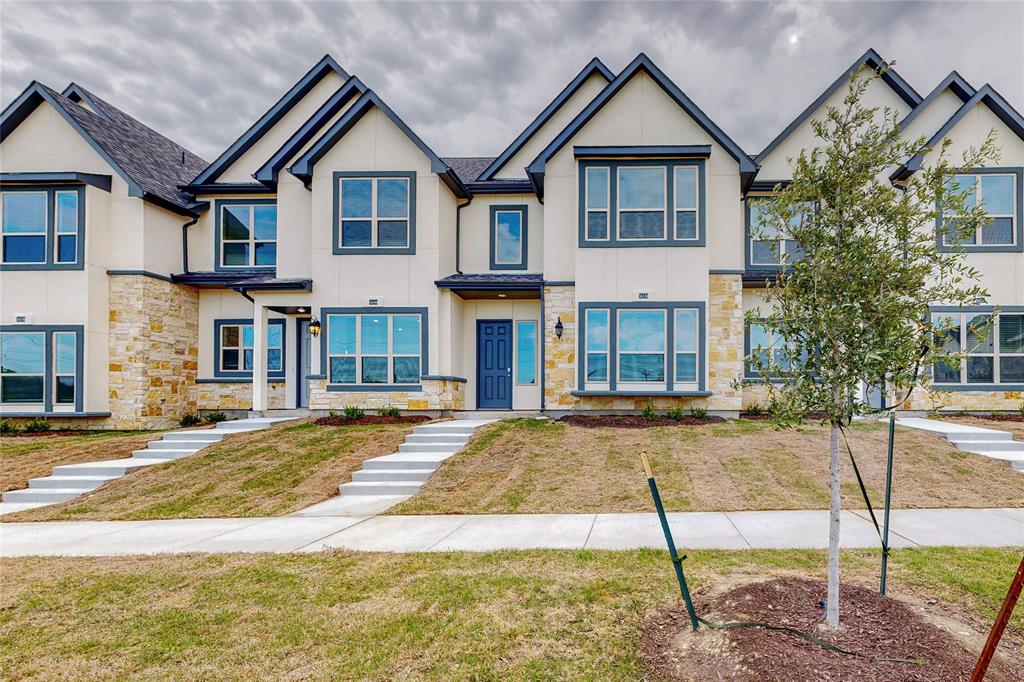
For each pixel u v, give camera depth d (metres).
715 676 3.17
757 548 5.64
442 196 14.26
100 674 3.50
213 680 3.40
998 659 3.32
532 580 4.82
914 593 4.34
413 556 5.66
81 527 7.37
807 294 3.80
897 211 3.70
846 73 14.91
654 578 4.80
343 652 3.67
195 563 5.59
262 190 15.72
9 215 13.52
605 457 9.64
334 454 10.52
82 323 13.30
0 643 3.91
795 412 3.78
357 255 13.95
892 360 3.44
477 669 3.41
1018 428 11.12
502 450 10.27
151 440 11.88
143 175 14.79
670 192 13.02
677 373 12.88
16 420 13.28
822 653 3.30
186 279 14.90
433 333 13.80
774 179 14.91
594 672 3.33
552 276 13.78
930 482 8.21
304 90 16.19
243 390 15.54
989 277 12.96
